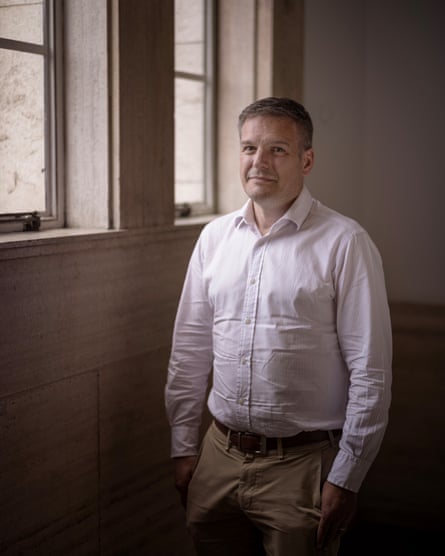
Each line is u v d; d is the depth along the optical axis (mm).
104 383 2141
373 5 3322
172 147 2359
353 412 1802
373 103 3377
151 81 2234
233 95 2826
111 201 2146
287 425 1848
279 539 1840
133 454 2295
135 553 2354
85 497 2109
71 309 1989
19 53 1994
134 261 2215
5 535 1854
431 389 3199
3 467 1827
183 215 2686
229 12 2795
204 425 2666
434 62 3238
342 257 1832
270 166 1861
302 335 1834
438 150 3273
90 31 2094
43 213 2131
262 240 1904
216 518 2004
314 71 3055
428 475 3230
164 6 2268
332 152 3213
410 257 3383
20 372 1847
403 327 3225
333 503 1799
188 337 2117
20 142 2023
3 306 1779
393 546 3117
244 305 1897
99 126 2119
